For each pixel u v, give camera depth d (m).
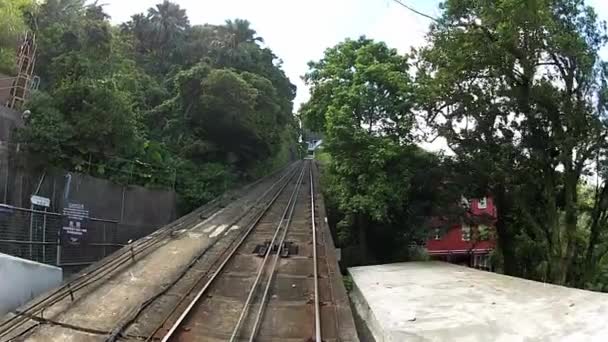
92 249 19.66
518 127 19.39
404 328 9.30
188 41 56.66
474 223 22.53
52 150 19.20
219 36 58.19
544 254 22.05
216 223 23.92
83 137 21.67
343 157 21.34
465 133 20.03
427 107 20.55
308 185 45.59
